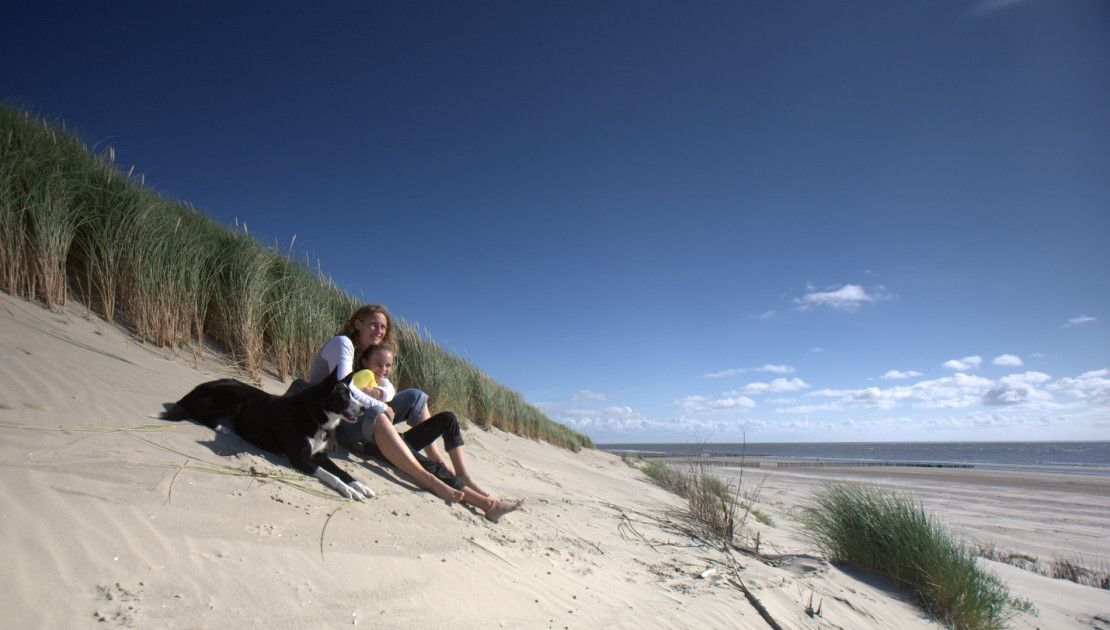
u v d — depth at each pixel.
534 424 15.11
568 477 8.62
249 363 5.89
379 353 4.54
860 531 5.75
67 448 2.80
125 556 2.14
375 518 3.28
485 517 4.15
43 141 5.78
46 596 1.81
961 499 19.30
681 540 5.52
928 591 5.15
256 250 7.01
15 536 2.02
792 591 4.40
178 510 2.58
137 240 5.62
